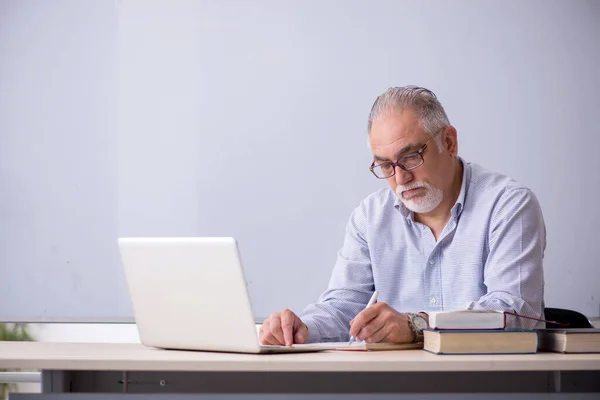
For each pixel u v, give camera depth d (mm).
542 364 1604
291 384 1854
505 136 4121
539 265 2355
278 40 4184
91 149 4238
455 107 4137
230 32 4199
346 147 4156
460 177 2576
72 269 4223
